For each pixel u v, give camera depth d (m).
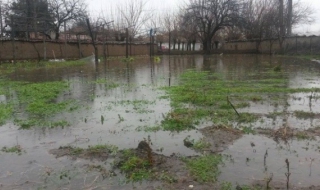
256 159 4.04
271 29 37.53
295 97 7.98
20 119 6.19
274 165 3.86
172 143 4.70
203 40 46.09
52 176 3.71
